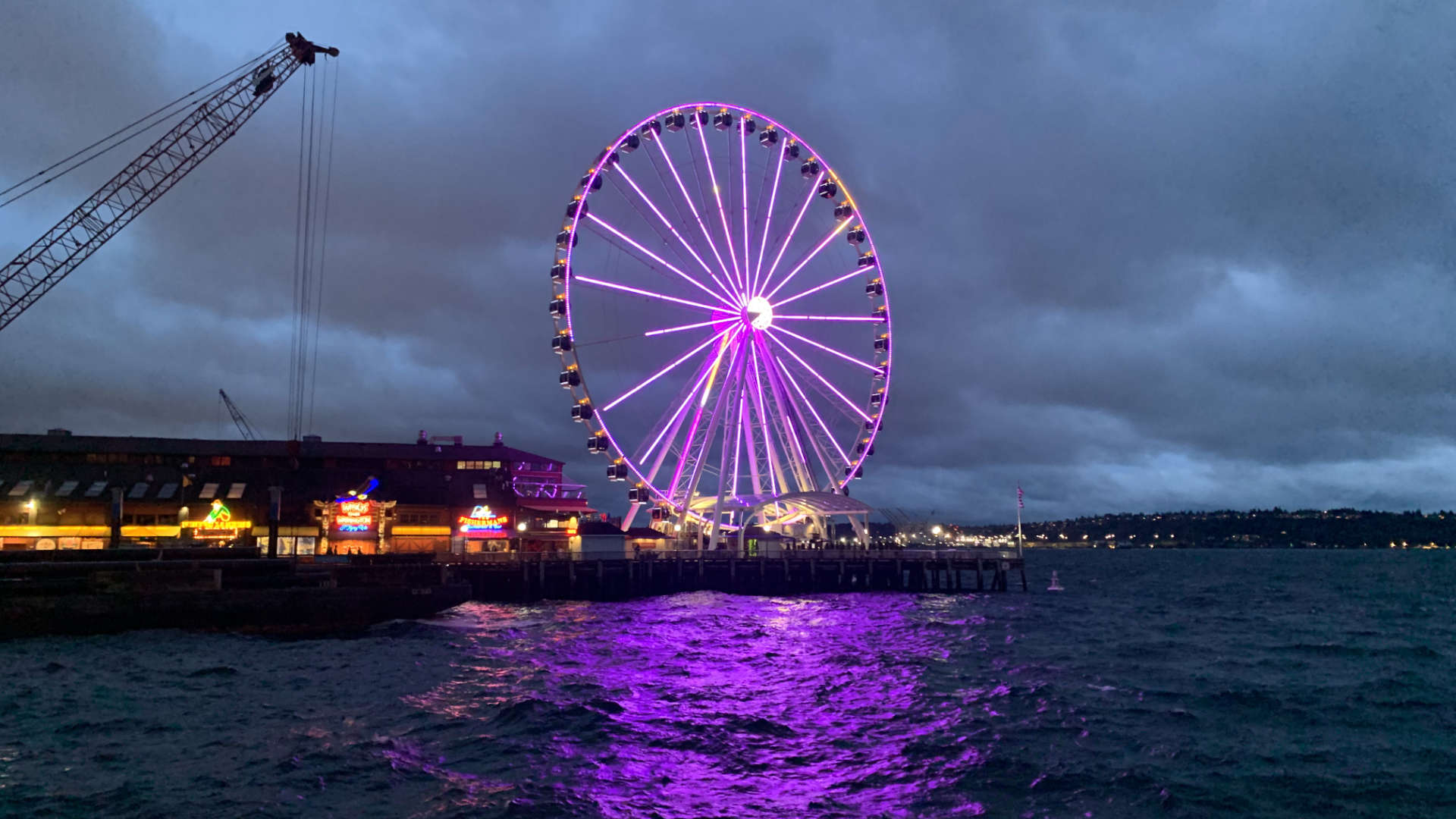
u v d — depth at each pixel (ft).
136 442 282.15
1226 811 68.69
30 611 145.89
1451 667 136.87
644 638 166.40
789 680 122.42
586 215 225.56
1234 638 174.91
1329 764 80.74
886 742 88.43
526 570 227.40
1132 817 67.26
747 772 77.97
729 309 239.30
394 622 183.01
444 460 303.27
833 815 67.00
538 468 312.29
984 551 294.46
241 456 284.41
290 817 62.95
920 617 211.82
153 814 62.90
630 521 265.75
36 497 255.50
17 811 63.05
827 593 274.57
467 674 122.62
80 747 80.48
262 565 180.24
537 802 67.67
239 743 82.53
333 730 88.58
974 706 105.09
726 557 262.26
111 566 161.99
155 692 106.11
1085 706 104.83
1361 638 176.14
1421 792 73.15
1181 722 96.84
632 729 91.71
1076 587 364.38
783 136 252.62
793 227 249.34
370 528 242.99
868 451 264.52
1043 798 71.31
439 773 74.79
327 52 228.02
